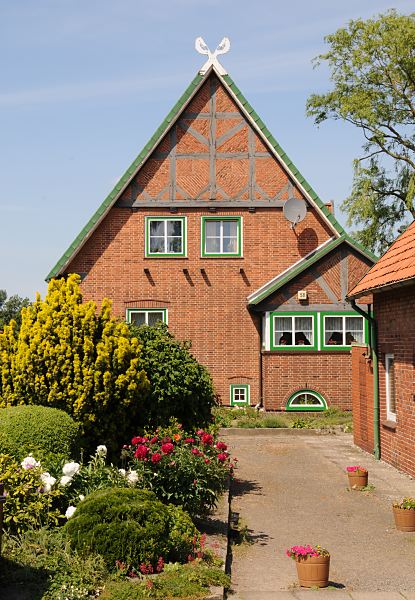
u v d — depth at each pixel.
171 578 8.21
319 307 27.52
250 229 28.77
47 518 9.20
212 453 11.44
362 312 18.50
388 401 17.75
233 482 15.41
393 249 17.86
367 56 36.00
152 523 8.65
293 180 28.75
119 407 12.66
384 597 8.54
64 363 12.27
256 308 27.72
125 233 28.75
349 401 27.33
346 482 15.39
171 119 28.61
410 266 14.80
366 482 14.73
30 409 10.66
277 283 27.39
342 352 27.39
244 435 23.03
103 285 28.64
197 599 7.84
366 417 19.27
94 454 12.55
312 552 9.02
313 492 14.48
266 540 11.13
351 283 27.52
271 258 28.78
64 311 12.55
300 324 27.59
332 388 27.38
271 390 27.42
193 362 14.54
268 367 27.50
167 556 8.86
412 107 36.66
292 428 23.42
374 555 10.40
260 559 10.14
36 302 12.92
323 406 27.38
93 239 28.73
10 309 65.44
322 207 28.50
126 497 8.92
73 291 12.94
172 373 13.92
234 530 11.54
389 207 37.22
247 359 28.59
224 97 28.92
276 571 9.59
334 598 8.48
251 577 9.30
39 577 7.89
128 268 28.70
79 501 9.53
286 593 8.66
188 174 28.83
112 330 12.77
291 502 13.63
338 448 20.06
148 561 8.45
